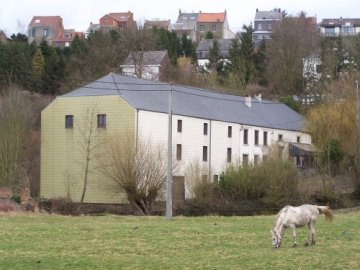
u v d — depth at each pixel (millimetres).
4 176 106500
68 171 110938
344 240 38562
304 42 188250
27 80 155625
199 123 116062
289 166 91750
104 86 109875
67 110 112188
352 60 177500
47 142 113875
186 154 111750
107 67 164875
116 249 35750
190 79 174875
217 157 120188
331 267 29625
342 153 100812
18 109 117562
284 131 140250
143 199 90688
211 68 195500
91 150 107625
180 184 102375
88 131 109000
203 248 35969
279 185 90062
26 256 33688
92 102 109438
